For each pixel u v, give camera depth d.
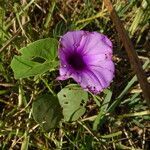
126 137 0.34
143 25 0.37
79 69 0.30
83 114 0.34
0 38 0.34
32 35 0.35
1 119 0.33
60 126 0.32
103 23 0.37
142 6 0.36
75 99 0.31
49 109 0.31
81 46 0.31
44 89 0.34
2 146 0.32
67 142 0.33
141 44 0.38
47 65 0.31
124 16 0.38
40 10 0.38
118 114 0.35
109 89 0.33
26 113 0.33
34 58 0.30
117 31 0.34
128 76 0.35
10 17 0.36
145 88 0.30
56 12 0.38
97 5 0.38
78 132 0.32
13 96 0.34
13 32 0.36
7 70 0.34
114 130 0.34
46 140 0.32
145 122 0.34
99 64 0.31
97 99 0.34
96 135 0.32
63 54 0.30
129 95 0.35
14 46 0.34
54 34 0.35
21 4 0.36
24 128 0.32
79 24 0.37
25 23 0.35
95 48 0.31
